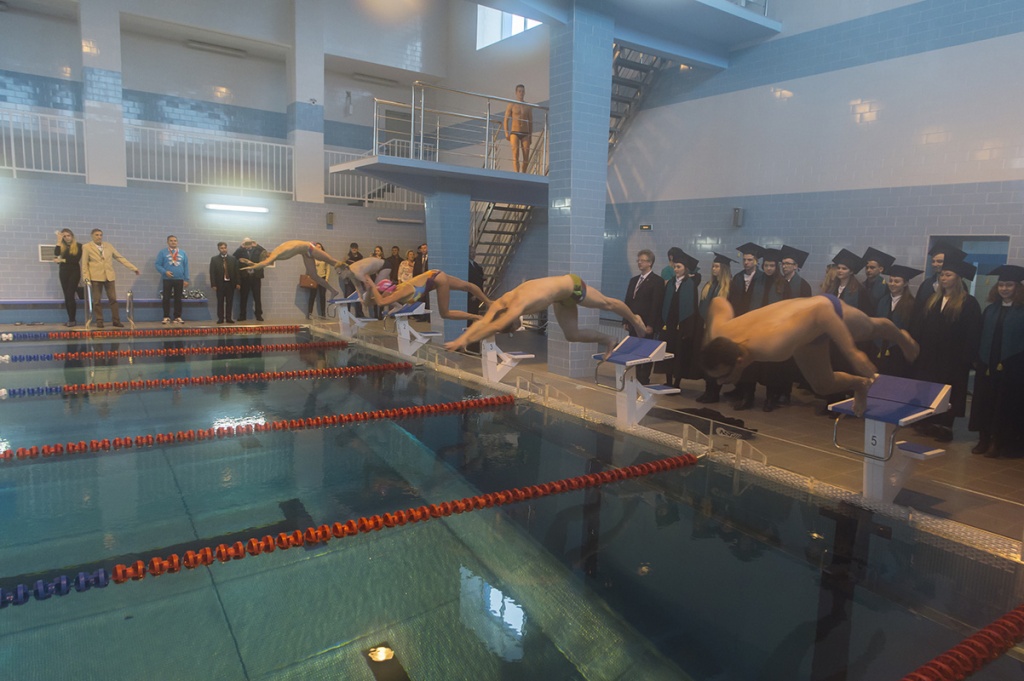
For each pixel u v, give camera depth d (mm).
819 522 3795
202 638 2629
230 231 12500
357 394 6734
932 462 4992
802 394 7367
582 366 7883
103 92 11773
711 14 7715
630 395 5469
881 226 7426
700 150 9312
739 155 8812
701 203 9367
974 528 3574
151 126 13703
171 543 3432
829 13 7738
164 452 4875
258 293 12203
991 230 6590
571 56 7426
